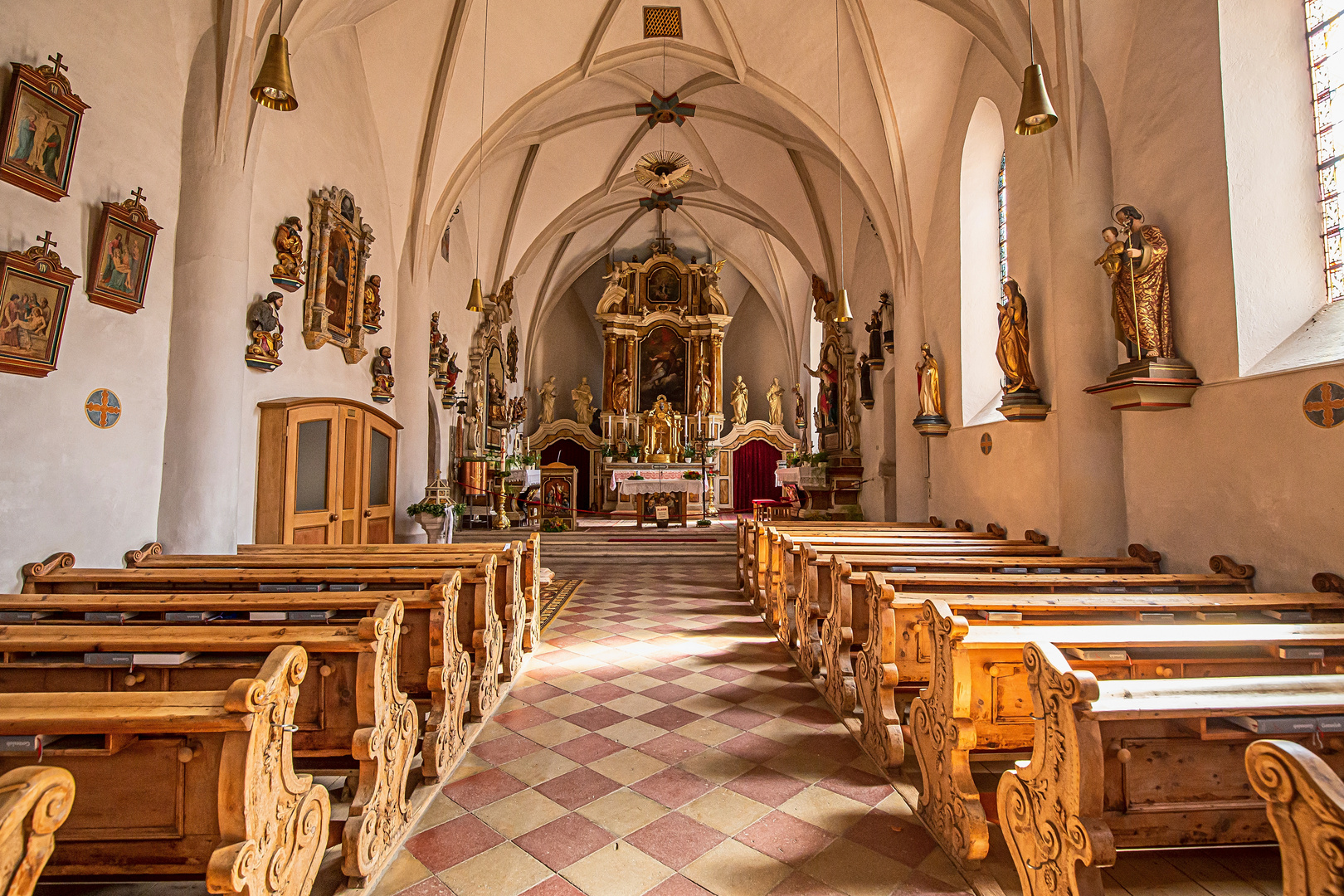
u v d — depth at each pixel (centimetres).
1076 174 640
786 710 480
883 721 385
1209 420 526
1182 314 553
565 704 494
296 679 230
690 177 1694
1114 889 270
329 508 804
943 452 1014
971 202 948
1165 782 238
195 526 584
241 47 616
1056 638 295
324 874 283
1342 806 134
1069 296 641
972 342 948
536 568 657
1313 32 520
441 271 1316
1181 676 302
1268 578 470
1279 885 273
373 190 1009
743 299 2456
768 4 1028
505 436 1844
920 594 404
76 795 213
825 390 1642
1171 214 566
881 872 289
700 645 657
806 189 1521
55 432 470
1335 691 231
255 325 684
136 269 534
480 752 409
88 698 200
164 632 279
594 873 288
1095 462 627
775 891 276
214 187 605
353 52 935
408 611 385
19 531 441
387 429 976
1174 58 564
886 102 1012
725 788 364
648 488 1593
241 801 199
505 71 1098
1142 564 575
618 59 1166
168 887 273
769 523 887
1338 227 501
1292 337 496
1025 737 324
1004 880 279
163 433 579
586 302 2439
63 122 457
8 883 122
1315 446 436
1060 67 641
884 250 1175
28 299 438
